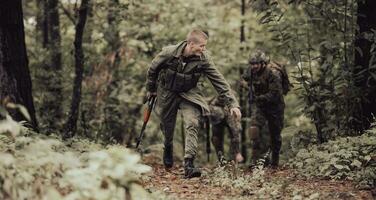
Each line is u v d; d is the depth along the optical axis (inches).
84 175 191.3
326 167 348.2
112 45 717.3
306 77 491.8
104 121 666.8
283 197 288.4
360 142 372.5
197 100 366.9
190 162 358.9
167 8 792.9
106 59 700.0
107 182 193.2
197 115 366.0
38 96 612.1
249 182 326.6
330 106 478.0
